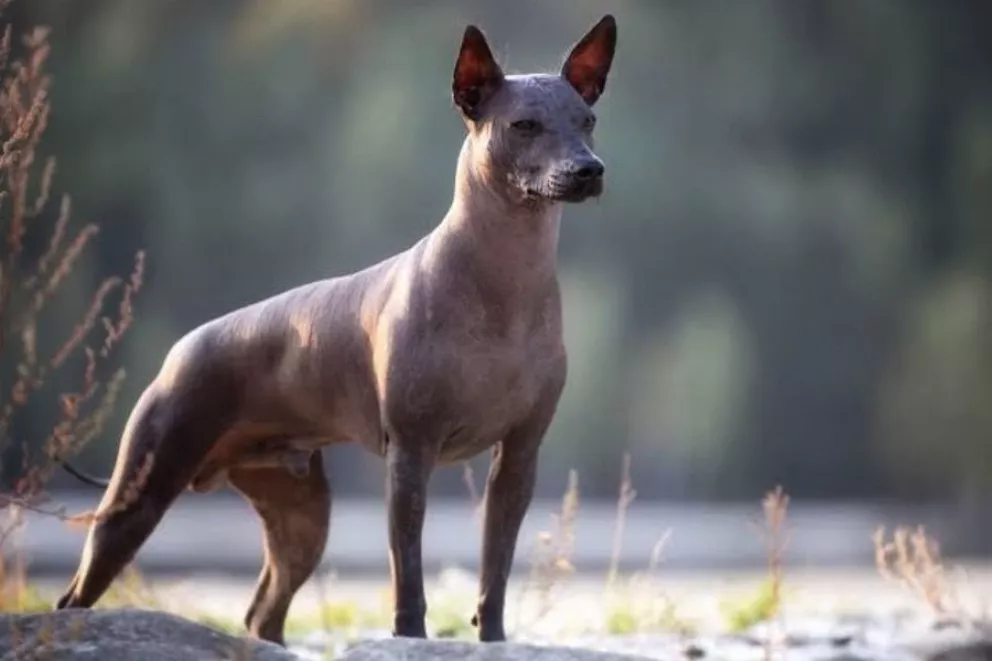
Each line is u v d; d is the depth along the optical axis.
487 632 9.52
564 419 43.97
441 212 47.56
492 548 9.53
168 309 46.34
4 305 9.66
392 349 9.12
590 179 8.93
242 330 9.72
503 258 9.10
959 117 55.00
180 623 8.57
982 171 52.47
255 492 10.23
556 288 9.30
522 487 9.48
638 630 12.61
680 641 11.70
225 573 21.31
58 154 44.75
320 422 9.67
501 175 9.09
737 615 13.34
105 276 44.88
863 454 49.12
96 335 33.53
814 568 22.89
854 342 50.28
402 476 9.16
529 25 50.72
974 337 47.16
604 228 48.78
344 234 47.53
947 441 47.03
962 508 39.03
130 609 8.68
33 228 38.34
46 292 10.14
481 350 9.09
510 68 47.78
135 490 9.68
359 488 43.22
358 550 24.59
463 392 9.10
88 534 9.94
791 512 38.16
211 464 9.99
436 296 9.10
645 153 49.50
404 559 9.18
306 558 10.32
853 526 31.33
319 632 12.39
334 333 9.43
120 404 35.94
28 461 11.63
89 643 8.41
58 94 45.16
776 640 11.92
